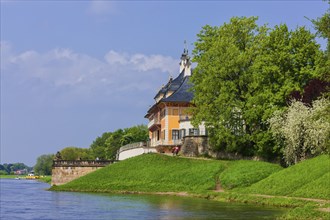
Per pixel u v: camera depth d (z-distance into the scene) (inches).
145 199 2642.7
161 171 3481.8
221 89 3604.8
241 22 3821.4
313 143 2859.3
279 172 2815.0
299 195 2320.4
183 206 2196.1
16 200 2684.5
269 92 3329.2
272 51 3373.5
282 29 3393.2
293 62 3341.5
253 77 3489.2
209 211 1969.7
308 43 3356.3
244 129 3614.7
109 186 3358.8
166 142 4419.3
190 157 3905.0
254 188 2694.4
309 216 1611.7
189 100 4441.4
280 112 3235.7
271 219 1690.5
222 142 3754.9
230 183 2957.7
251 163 3314.5
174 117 4456.2
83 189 3430.1
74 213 1951.3
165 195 2947.8
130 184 3341.5
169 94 4960.6
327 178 2384.4
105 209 2092.8
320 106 2898.6
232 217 1754.4
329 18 1582.2
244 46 3836.1
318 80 3068.4
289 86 3265.3
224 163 3486.7
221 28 3863.2
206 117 3649.1
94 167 4146.2
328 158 2696.9
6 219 1770.4
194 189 3034.0
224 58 3661.4
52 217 1827.0
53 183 4158.5
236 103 3565.5
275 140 3388.3
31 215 1899.6
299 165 2785.4
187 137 4010.8
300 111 3053.6
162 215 1844.2
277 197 2324.1
